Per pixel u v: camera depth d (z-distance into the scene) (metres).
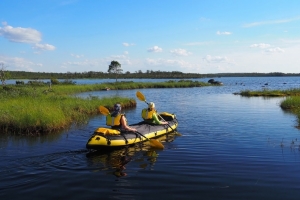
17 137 9.85
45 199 4.89
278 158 7.29
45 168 6.53
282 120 13.53
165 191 5.20
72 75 118.62
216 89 44.44
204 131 11.04
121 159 7.32
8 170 6.37
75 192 5.18
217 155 7.62
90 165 6.79
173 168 6.54
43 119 10.88
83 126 12.09
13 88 23.62
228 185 5.48
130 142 8.73
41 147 8.49
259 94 30.16
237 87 50.81
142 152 8.03
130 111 17.61
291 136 9.99
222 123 12.87
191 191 5.20
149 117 10.36
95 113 16.25
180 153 7.87
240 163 6.89
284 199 4.86
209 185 5.48
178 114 15.96
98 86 42.97
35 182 5.66
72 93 32.97
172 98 27.25
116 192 5.17
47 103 14.99
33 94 20.09
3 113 11.66
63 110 13.98
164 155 7.69
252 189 5.29
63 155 7.64
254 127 11.80
